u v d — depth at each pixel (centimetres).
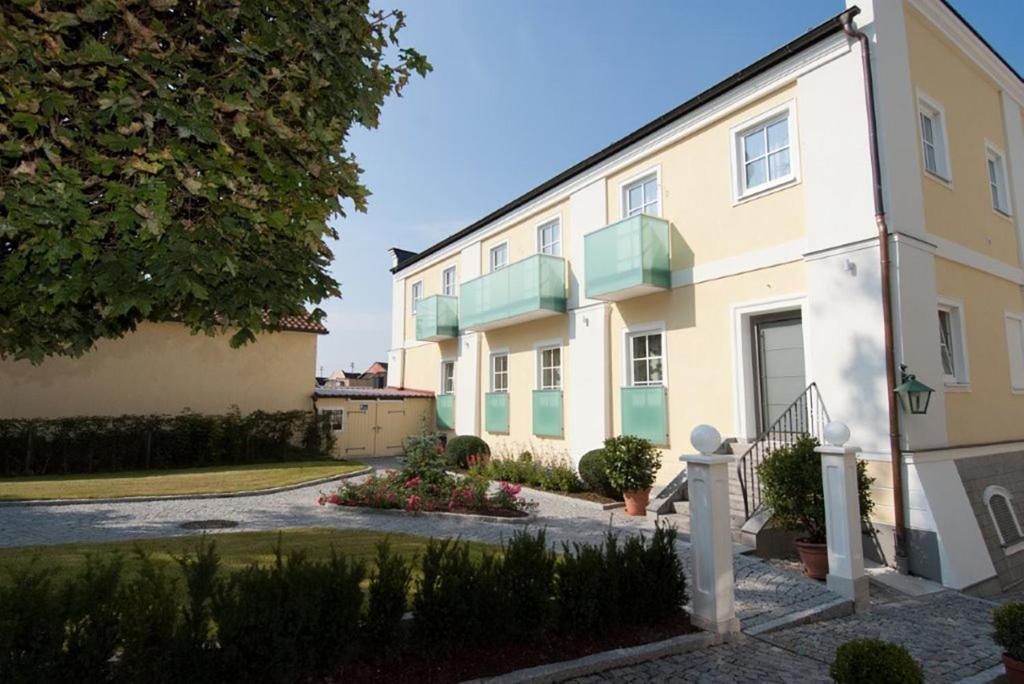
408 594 444
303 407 1994
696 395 1113
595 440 1348
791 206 968
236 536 786
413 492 1052
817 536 723
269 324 415
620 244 1205
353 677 391
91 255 307
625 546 546
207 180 335
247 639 351
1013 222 1178
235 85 350
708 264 1107
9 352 407
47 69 304
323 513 1010
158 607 344
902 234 845
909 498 791
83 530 846
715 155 1109
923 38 991
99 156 304
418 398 2148
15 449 1421
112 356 1709
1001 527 882
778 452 764
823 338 894
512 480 1378
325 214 404
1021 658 459
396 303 2459
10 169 299
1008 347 1090
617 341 1320
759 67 1007
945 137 1003
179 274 315
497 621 440
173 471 1504
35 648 306
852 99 890
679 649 489
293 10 383
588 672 439
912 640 559
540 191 1574
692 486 552
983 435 964
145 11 334
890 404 809
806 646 522
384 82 466
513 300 1540
